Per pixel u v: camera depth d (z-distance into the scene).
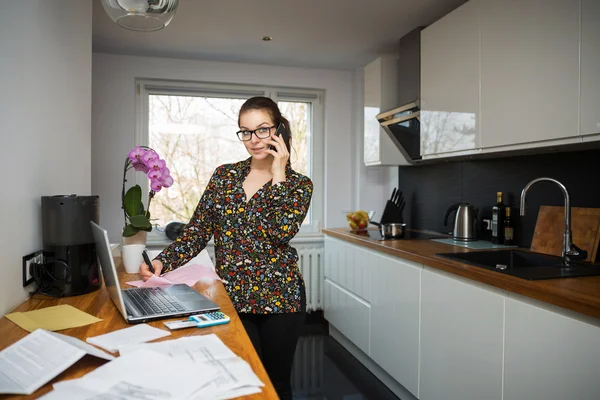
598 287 1.55
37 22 1.52
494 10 2.20
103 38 3.31
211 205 1.63
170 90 3.91
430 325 2.21
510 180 2.65
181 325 1.07
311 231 4.29
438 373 2.14
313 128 4.27
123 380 0.73
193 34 3.23
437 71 2.70
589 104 1.71
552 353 1.50
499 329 1.74
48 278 1.41
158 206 3.92
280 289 1.54
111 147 3.71
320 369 3.08
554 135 1.87
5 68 1.26
